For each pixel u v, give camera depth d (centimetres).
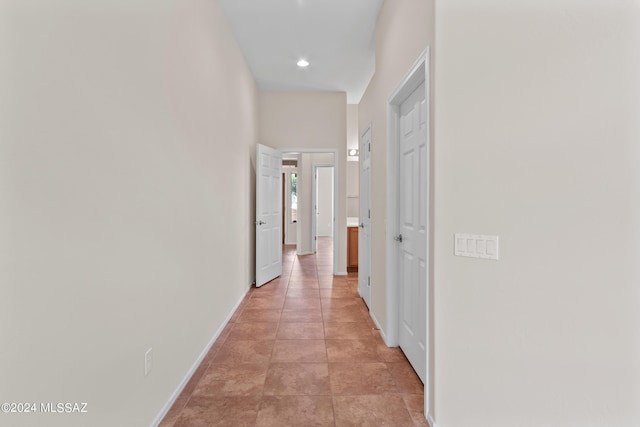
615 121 120
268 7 280
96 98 117
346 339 273
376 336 280
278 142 493
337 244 513
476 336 154
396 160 254
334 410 180
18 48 87
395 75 234
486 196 149
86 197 113
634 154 117
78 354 109
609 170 121
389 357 242
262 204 439
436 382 163
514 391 144
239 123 353
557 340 133
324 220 1023
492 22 146
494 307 148
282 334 283
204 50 235
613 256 121
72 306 107
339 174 505
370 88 330
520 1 140
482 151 150
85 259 112
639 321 118
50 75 97
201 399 189
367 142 357
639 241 117
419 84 208
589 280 126
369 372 220
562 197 131
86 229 113
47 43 96
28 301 91
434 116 162
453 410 160
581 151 127
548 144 134
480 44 150
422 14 179
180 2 191
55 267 100
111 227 127
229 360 235
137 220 146
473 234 153
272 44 346
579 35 126
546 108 134
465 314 156
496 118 146
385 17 265
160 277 169
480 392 153
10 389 86
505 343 146
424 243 200
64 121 103
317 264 613
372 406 183
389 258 258
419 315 211
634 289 118
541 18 135
